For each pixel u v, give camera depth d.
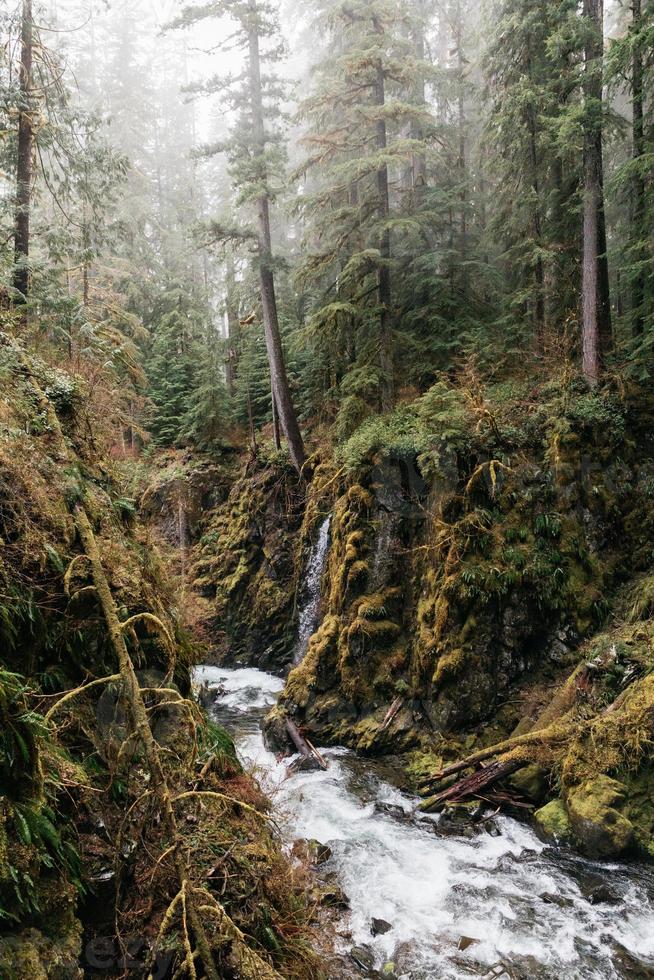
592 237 13.82
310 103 15.78
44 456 5.50
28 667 4.55
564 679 10.88
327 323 16.17
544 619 11.37
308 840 8.59
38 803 3.66
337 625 13.50
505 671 11.22
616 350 14.72
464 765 10.09
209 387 23.94
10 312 7.93
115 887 4.14
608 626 11.09
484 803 9.53
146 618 5.12
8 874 3.24
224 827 5.14
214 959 3.97
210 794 4.39
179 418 25.30
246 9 16.83
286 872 5.45
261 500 20.11
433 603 12.07
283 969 4.48
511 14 15.60
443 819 9.34
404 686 12.12
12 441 5.09
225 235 18.39
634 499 12.33
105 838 4.30
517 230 17.56
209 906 3.96
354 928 6.98
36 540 4.87
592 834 8.12
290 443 19.19
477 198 21.59
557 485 12.10
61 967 3.28
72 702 4.73
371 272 17.16
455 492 12.44
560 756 9.34
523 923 7.05
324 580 15.55
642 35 10.48
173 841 4.05
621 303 20.27
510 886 7.73
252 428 23.64
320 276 17.55
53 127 11.62
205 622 18.80
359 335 18.28
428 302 17.28
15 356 6.39
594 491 12.17
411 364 17.31
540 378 14.59
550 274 16.97
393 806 9.83
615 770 8.68
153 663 5.86
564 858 8.24
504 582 11.42
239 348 25.84
